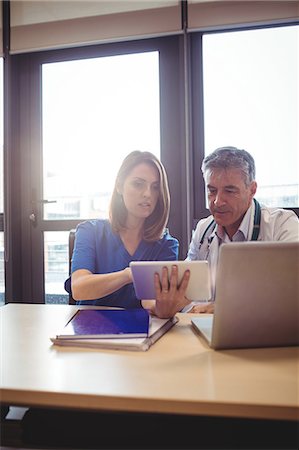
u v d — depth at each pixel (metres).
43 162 2.39
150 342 0.81
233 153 1.43
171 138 2.19
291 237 1.41
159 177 1.44
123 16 2.18
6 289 2.32
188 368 0.67
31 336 0.90
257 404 0.52
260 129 2.13
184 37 2.12
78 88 2.35
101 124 2.32
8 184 2.30
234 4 2.05
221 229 1.52
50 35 2.27
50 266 2.37
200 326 0.92
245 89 2.14
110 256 1.43
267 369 0.66
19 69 2.39
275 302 0.73
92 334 0.81
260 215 1.49
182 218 2.17
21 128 2.39
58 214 2.36
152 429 0.73
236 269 0.71
